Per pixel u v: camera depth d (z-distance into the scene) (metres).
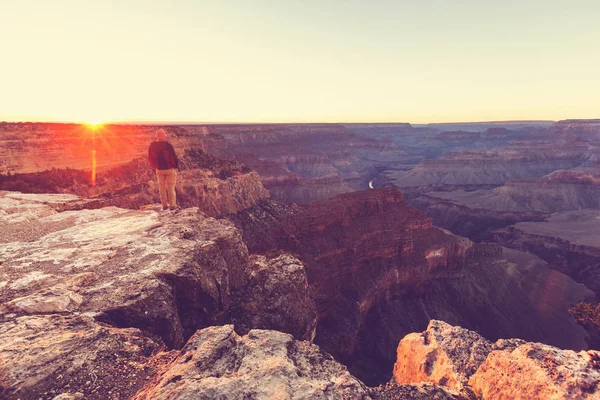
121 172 61.12
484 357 9.75
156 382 5.14
